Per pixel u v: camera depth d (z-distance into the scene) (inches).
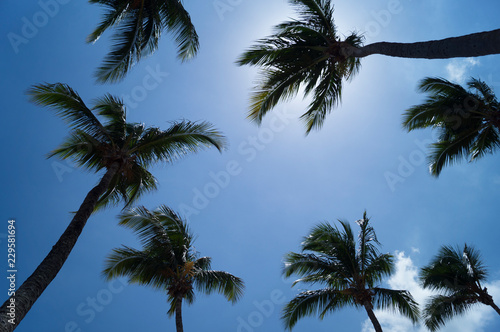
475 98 605.3
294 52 517.0
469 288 745.6
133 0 530.0
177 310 561.0
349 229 684.7
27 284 256.2
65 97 435.5
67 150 486.0
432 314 751.1
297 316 649.6
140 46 536.4
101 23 547.2
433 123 652.1
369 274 667.4
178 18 560.1
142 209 564.7
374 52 417.4
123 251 569.0
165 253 578.2
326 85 543.8
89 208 361.4
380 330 601.0
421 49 327.9
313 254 677.9
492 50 255.3
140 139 505.7
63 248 301.6
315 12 499.2
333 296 668.7
